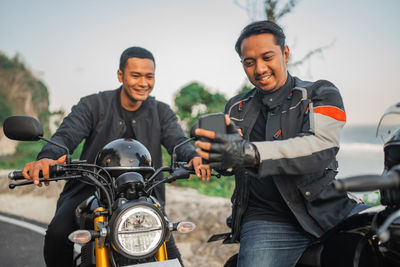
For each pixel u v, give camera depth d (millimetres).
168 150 3520
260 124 2549
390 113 1983
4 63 24531
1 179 8641
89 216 2326
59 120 20625
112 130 3395
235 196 2508
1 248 5008
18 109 23922
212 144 1792
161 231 1941
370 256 1967
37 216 6523
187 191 8367
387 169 1870
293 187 2240
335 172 2359
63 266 2828
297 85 2406
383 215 1870
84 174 2225
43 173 2244
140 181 2135
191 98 11258
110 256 2053
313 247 2168
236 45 2506
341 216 2203
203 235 5062
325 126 2109
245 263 2227
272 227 2316
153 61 3436
